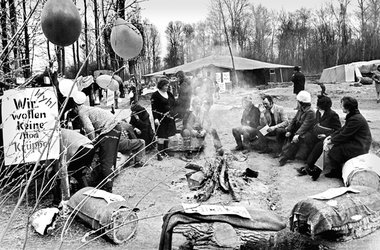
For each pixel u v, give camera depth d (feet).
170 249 13.39
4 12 12.69
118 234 14.61
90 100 48.96
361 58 154.61
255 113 29.12
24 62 13.47
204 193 19.21
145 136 26.86
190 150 26.23
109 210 14.79
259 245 14.05
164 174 23.04
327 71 121.80
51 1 6.50
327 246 14.10
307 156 24.08
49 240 14.67
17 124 16.14
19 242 14.37
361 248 13.91
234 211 14.46
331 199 15.10
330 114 23.76
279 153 26.78
